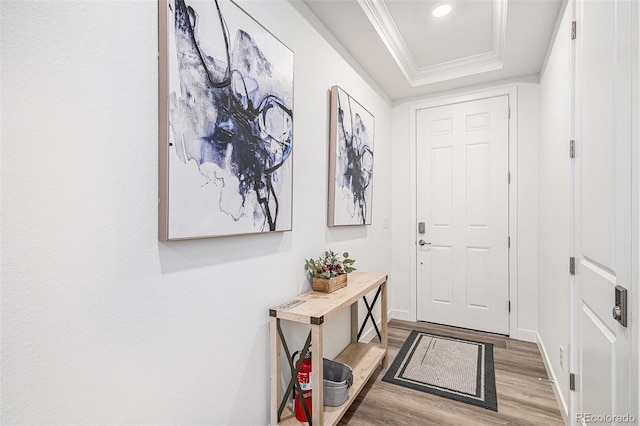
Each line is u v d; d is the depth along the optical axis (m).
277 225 1.54
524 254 2.90
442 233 3.26
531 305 2.86
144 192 0.98
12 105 0.72
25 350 0.74
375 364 2.05
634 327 0.91
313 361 1.40
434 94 3.29
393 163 3.49
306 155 1.86
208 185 1.17
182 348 1.11
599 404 1.23
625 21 0.97
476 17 2.23
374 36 2.23
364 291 1.88
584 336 1.43
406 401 1.92
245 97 1.34
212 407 1.23
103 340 0.88
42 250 0.76
